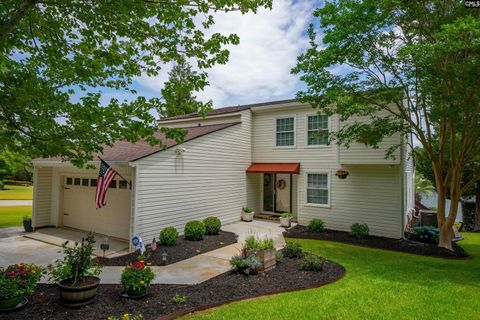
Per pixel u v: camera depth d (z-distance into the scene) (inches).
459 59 346.6
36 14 202.4
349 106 405.4
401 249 403.5
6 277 203.3
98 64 219.9
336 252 383.9
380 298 229.3
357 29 352.8
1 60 146.9
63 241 410.3
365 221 494.6
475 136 374.0
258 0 229.5
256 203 639.8
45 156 200.4
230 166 557.9
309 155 559.2
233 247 393.4
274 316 197.6
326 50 375.2
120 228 419.8
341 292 241.0
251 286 251.9
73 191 489.4
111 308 205.6
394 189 469.1
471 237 564.7
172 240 378.6
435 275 290.7
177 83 222.5
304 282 263.0
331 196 531.5
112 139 215.6
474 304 219.8
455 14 345.4
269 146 609.6
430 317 198.7
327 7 361.1
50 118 201.5
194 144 466.6
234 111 613.9
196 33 228.8
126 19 200.5
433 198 1517.0
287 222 544.1
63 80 227.8
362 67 394.9
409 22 360.8
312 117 560.1
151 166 390.9
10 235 450.0
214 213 511.5
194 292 237.3
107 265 313.3
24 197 1069.8
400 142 447.8
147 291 234.4
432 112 361.4
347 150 490.6
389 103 428.5
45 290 234.7
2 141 194.4
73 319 188.4
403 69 364.8
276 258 320.2
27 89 179.9
